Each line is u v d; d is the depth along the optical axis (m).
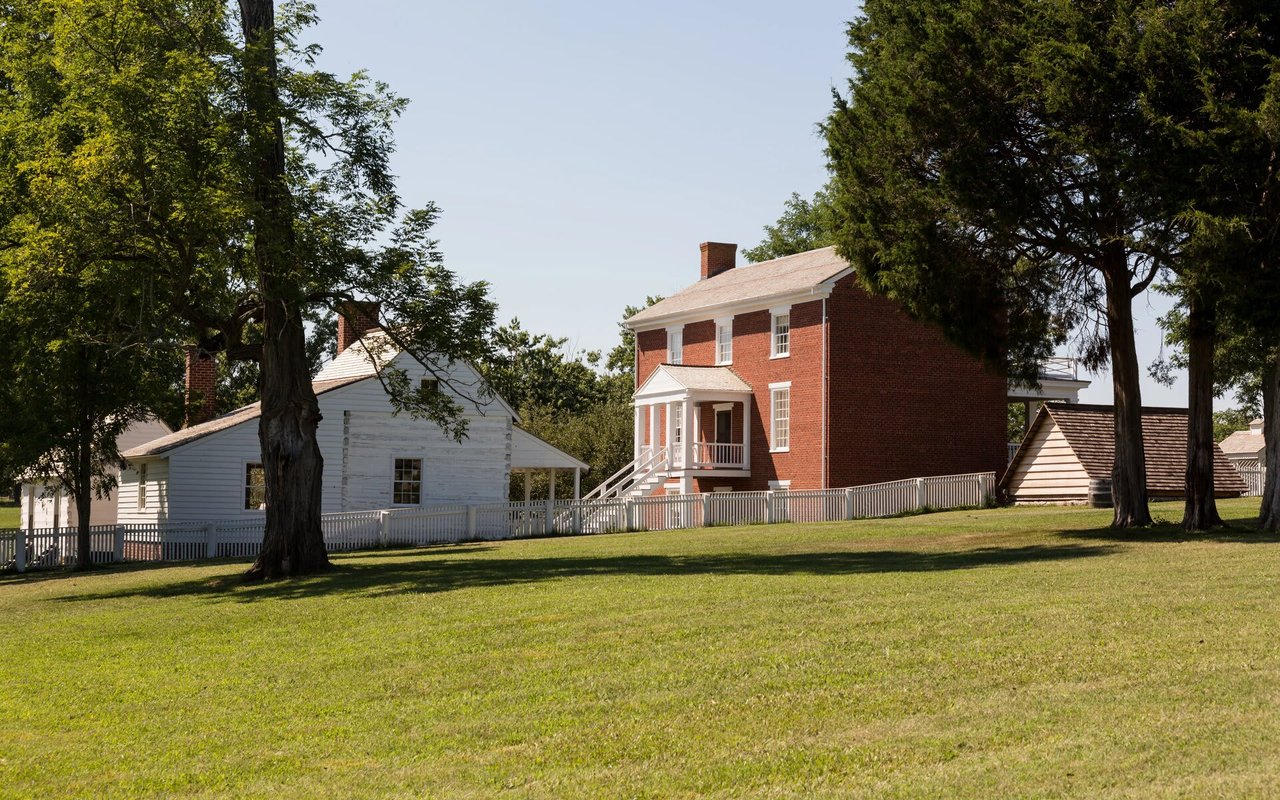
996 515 37.19
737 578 19.81
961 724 9.66
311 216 24.94
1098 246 26.22
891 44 27.94
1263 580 16.62
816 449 45.72
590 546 31.00
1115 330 28.55
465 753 9.91
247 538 37.69
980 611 14.76
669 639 14.11
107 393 33.28
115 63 23.20
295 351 25.95
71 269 23.52
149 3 23.59
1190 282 23.42
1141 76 23.42
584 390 75.50
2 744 11.34
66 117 23.42
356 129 25.44
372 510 41.09
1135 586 16.48
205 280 24.98
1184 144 22.64
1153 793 7.66
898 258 27.44
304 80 24.47
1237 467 47.78
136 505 45.28
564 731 10.33
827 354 45.41
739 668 12.24
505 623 16.06
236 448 41.09
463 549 32.91
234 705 12.40
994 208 25.31
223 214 22.02
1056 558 21.62
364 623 17.25
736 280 55.31
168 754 10.60
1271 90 21.64
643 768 9.11
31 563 36.06
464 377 44.47
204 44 24.08
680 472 48.88
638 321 57.16
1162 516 32.72
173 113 22.53
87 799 9.38
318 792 9.09
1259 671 10.73
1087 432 41.91
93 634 18.44
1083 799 7.66
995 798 7.82
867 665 11.98
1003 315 29.17
